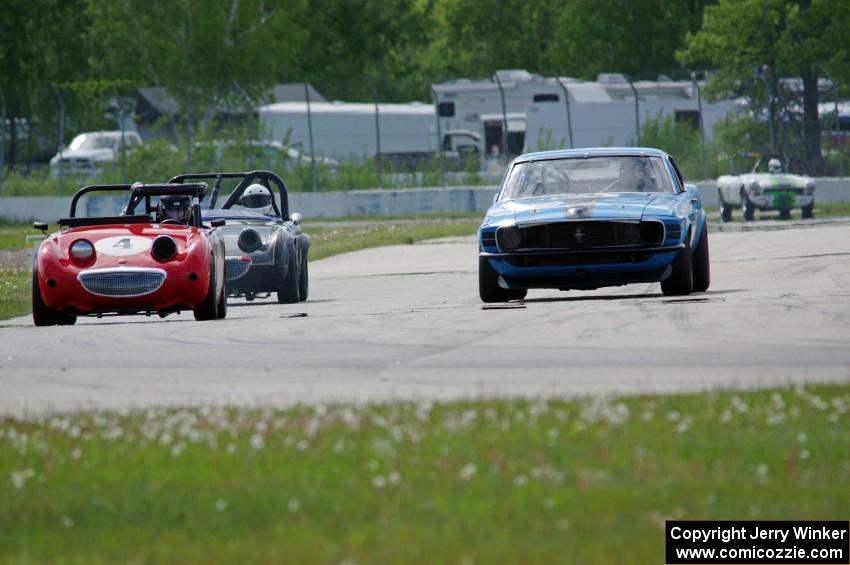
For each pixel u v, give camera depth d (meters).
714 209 152.50
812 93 167.62
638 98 167.88
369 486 19.47
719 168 165.88
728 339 36.12
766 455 20.69
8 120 167.12
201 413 25.69
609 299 51.62
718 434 22.25
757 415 23.67
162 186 53.38
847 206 146.75
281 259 59.19
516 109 173.62
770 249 80.25
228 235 59.50
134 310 48.53
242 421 24.72
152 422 24.95
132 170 159.75
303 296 62.16
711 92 168.50
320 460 21.34
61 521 18.19
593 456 20.88
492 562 15.57
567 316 43.50
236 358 36.06
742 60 169.50
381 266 83.00
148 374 33.31
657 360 32.62
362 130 178.12
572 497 18.47
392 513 17.95
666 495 18.52
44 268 48.44
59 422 25.11
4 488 20.22
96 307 48.12
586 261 49.03
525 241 49.72
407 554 15.94
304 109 176.25
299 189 161.75
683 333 37.81
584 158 54.84
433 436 22.70
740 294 49.91
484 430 23.09
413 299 57.28
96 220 51.75
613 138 168.38
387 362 34.03
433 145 180.25
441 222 140.62
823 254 71.94
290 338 40.69
